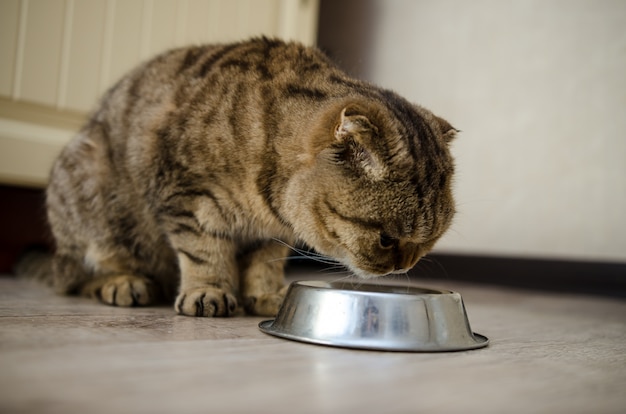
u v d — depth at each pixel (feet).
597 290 3.62
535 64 3.69
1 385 1.33
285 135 2.21
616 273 3.54
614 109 3.46
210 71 2.40
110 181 2.54
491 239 3.92
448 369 1.66
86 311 2.24
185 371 1.49
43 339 1.69
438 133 2.29
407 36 4.11
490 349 1.95
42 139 3.18
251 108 2.26
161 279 2.67
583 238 3.61
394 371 1.61
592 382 1.62
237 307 2.36
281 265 2.51
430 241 2.28
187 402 1.30
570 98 3.59
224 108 2.29
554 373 1.69
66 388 1.33
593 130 3.53
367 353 1.77
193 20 3.48
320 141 2.09
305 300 1.93
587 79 3.54
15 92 3.04
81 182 2.60
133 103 2.51
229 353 1.68
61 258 2.70
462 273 4.11
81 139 2.63
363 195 2.10
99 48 3.23
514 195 3.82
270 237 2.43
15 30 2.99
